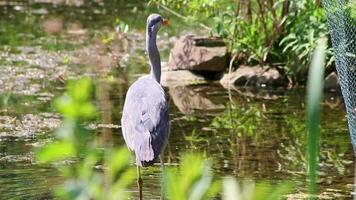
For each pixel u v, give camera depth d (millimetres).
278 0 16156
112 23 22297
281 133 13109
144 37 20953
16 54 18703
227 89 16438
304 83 16656
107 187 4445
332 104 15227
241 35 17016
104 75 17000
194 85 16750
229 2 16906
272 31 16875
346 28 9359
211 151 11938
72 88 4023
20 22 22422
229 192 4215
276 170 10938
